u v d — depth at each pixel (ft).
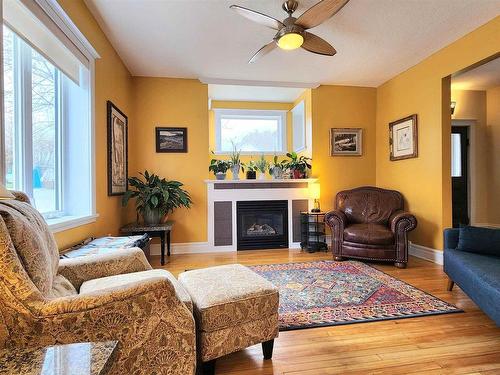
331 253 13.79
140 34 9.96
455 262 7.77
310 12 7.34
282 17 9.14
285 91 16.25
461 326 6.73
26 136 6.13
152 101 13.93
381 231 11.64
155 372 3.77
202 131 14.35
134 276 5.53
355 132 15.71
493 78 14.84
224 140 17.67
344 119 15.64
